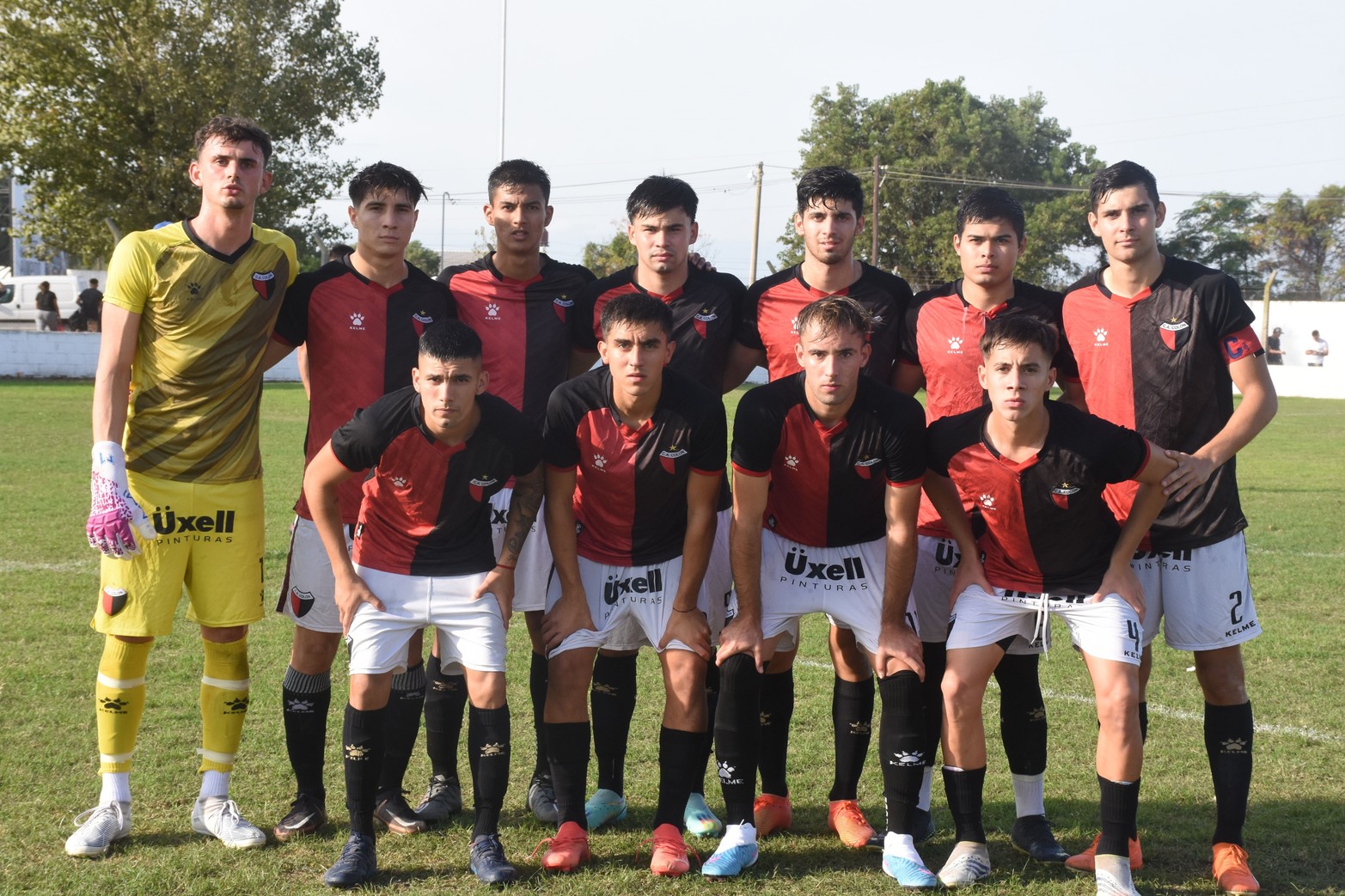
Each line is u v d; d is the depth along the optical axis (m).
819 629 6.94
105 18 28.55
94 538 3.66
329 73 31.02
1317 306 37.22
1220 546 3.86
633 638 4.07
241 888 3.49
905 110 52.62
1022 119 56.31
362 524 3.90
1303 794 4.39
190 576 3.99
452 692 4.23
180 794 4.21
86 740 4.64
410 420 3.64
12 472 11.69
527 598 4.24
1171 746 4.92
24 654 5.76
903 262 52.66
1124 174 3.92
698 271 4.58
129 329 3.82
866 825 4.00
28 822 3.89
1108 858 3.49
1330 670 6.02
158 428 3.90
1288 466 15.77
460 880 3.62
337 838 3.92
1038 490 3.60
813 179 4.26
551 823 4.15
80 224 31.02
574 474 3.95
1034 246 49.94
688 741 3.79
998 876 3.71
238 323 3.94
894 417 3.75
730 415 20.62
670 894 3.54
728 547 4.23
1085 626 3.69
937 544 4.25
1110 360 4.05
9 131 28.41
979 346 4.20
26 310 30.16
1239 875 3.60
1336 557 9.17
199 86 28.98
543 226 4.47
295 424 17.58
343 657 6.00
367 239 4.19
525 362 4.52
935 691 4.23
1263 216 57.91
